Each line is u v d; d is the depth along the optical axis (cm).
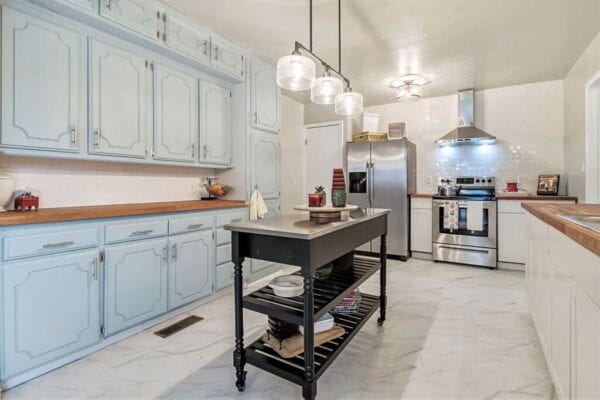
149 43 240
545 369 181
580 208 199
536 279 201
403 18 253
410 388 166
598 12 244
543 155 409
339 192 188
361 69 361
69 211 193
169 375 178
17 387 167
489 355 197
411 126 490
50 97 195
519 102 420
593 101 303
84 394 162
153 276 236
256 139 347
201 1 238
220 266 297
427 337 220
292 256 148
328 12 246
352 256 226
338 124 494
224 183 347
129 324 220
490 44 299
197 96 295
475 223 397
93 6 203
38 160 218
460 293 307
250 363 164
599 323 96
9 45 177
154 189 295
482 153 443
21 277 167
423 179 482
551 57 330
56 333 182
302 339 174
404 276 364
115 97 229
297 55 183
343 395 161
